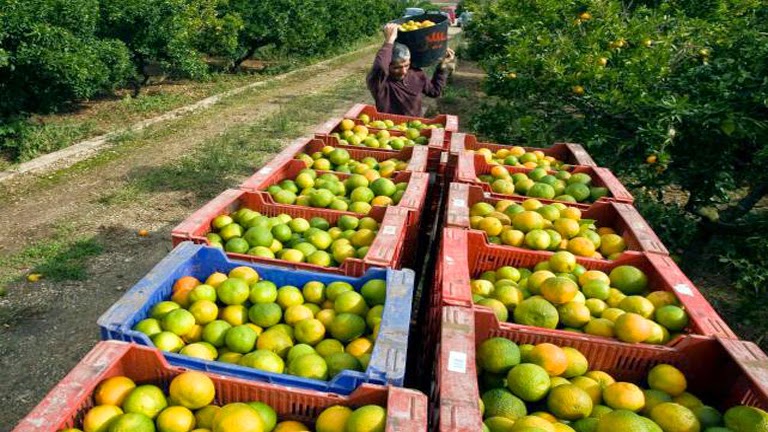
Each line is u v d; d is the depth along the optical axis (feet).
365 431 6.38
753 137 17.95
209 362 7.45
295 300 9.96
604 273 11.60
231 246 11.70
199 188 27.32
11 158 30.58
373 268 10.14
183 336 8.91
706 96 20.18
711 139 19.53
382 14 116.06
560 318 10.02
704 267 21.42
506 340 8.64
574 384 8.50
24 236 21.81
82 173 28.76
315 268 10.80
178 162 30.89
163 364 7.39
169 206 25.20
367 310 9.82
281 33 61.72
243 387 7.25
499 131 29.94
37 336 15.94
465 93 52.90
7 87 31.78
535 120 26.81
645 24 25.94
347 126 20.62
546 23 31.42
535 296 10.30
